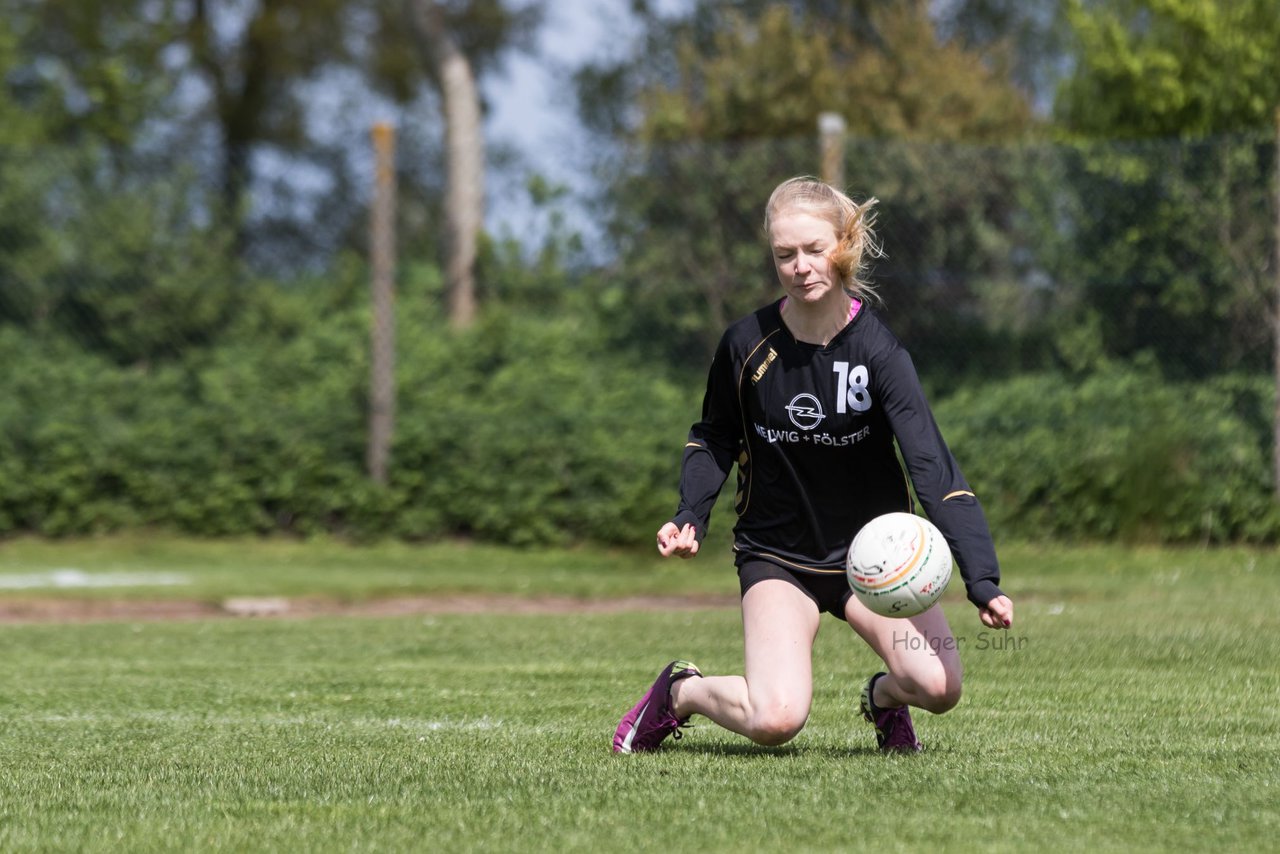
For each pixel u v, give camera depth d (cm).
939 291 3450
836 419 1080
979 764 1091
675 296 3603
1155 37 3609
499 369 3681
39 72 5288
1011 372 3434
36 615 2514
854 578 1038
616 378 3591
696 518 1109
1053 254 3381
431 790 1012
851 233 1059
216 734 1298
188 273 3959
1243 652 1797
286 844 856
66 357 3781
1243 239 3158
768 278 3528
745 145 3734
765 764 1102
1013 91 4394
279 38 7194
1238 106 3450
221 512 3406
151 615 2520
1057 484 3144
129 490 3425
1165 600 2430
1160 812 916
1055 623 2105
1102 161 3316
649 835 864
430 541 3375
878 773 1050
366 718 1390
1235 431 3133
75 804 984
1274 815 907
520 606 2633
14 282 3862
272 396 3675
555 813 928
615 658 1845
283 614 2534
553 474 3341
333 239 6700
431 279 4428
